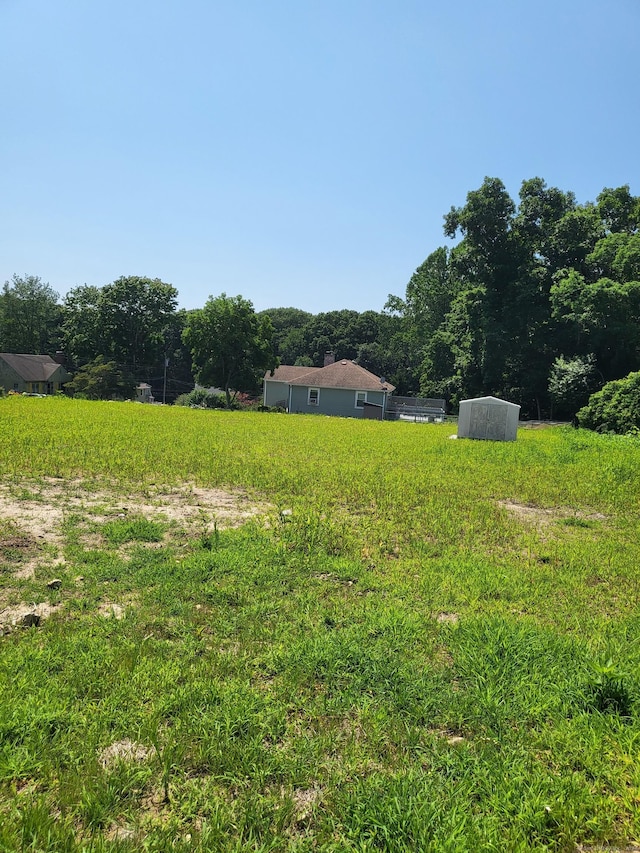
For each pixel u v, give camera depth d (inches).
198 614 178.9
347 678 146.0
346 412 1913.1
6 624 167.0
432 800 104.0
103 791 101.9
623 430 1248.2
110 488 366.9
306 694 138.5
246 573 217.2
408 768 113.4
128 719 123.0
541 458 637.3
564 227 1961.1
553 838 98.8
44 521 277.7
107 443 556.1
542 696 138.9
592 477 500.7
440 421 1825.8
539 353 1991.9
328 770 112.5
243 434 758.5
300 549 251.0
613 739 124.3
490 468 539.5
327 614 184.2
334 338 3575.3
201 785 106.7
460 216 2018.9
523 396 2005.4
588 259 1900.8
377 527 297.3
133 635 162.2
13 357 2444.6
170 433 701.3
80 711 125.3
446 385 2188.7
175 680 139.4
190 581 205.3
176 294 2795.3
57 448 500.7
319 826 99.0
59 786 103.7
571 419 1818.4
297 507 331.3
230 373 2044.8
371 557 250.2
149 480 399.2
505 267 1988.2
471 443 826.2
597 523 341.4
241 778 109.0
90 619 171.5
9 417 801.6
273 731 122.5
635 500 413.7
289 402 1943.9
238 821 99.0
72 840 91.7
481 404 946.7
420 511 340.5
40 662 143.7
